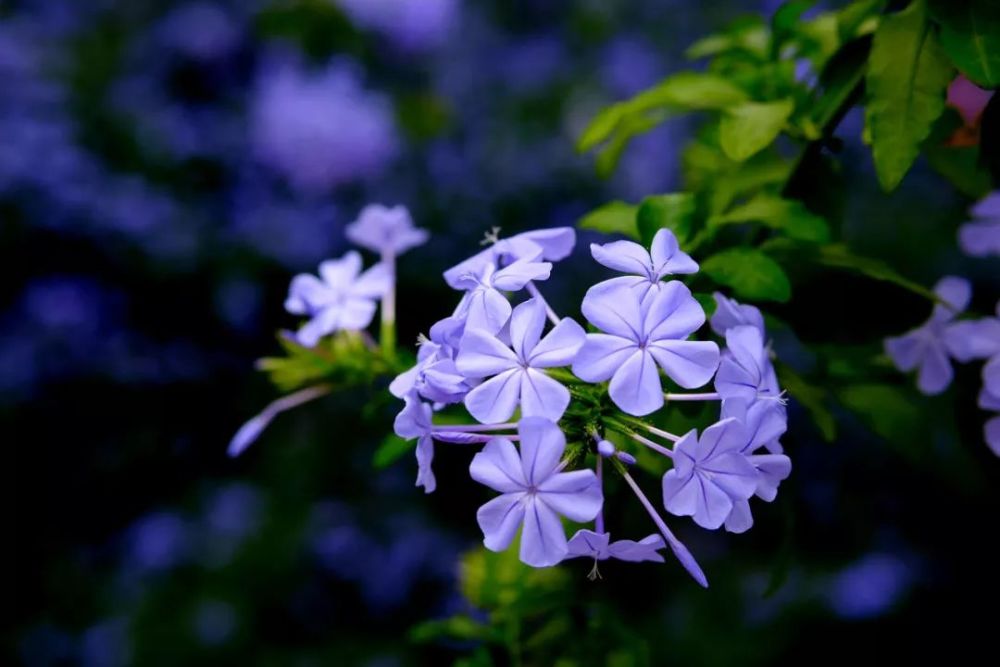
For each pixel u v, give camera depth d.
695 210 0.40
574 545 0.33
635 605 0.82
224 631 0.85
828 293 0.41
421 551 0.88
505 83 1.19
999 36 0.37
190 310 0.93
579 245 0.91
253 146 0.97
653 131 1.09
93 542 0.93
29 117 0.92
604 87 1.19
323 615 0.88
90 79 0.98
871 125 0.38
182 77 1.02
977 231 0.44
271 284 0.95
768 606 0.86
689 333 0.33
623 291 0.33
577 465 0.35
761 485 0.34
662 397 0.33
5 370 0.85
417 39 1.06
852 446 0.87
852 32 0.40
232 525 0.90
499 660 0.43
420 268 0.94
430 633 0.44
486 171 1.05
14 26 0.98
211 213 0.95
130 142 0.96
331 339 0.45
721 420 0.33
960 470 0.62
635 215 0.41
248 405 0.95
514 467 0.33
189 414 0.94
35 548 0.90
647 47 1.23
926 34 0.38
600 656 0.42
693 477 0.33
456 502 0.89
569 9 1.26
